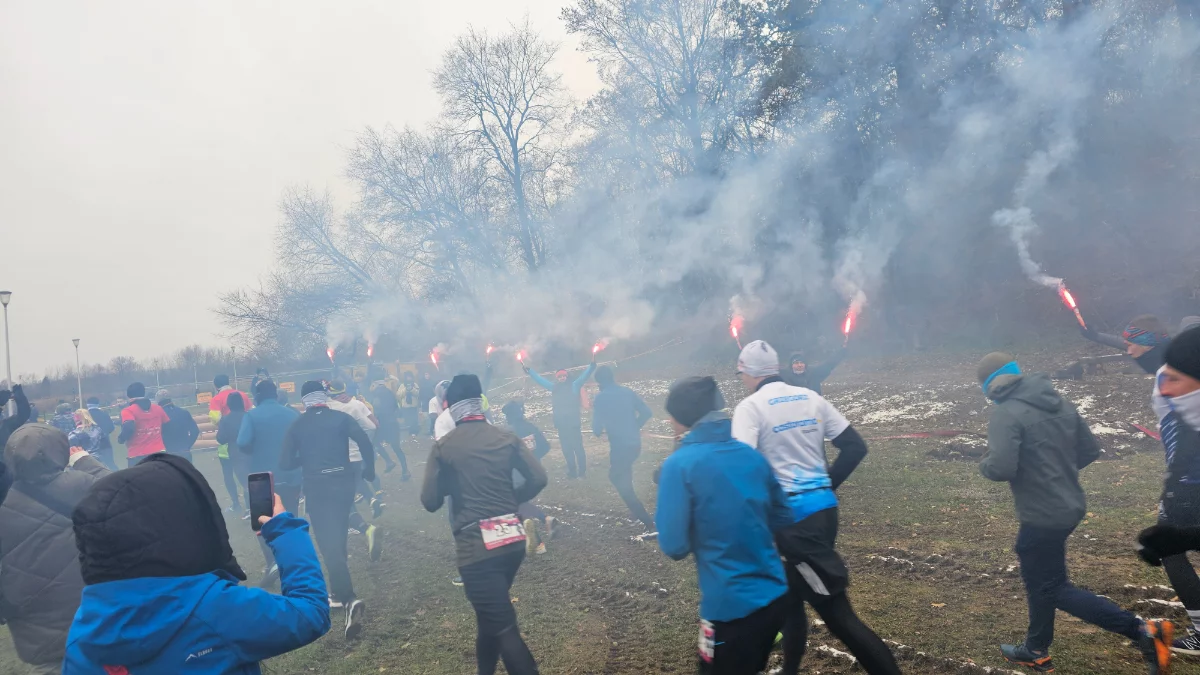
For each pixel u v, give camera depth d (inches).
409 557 307.3
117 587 77.8
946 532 264.5
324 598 90.1
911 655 171.0
